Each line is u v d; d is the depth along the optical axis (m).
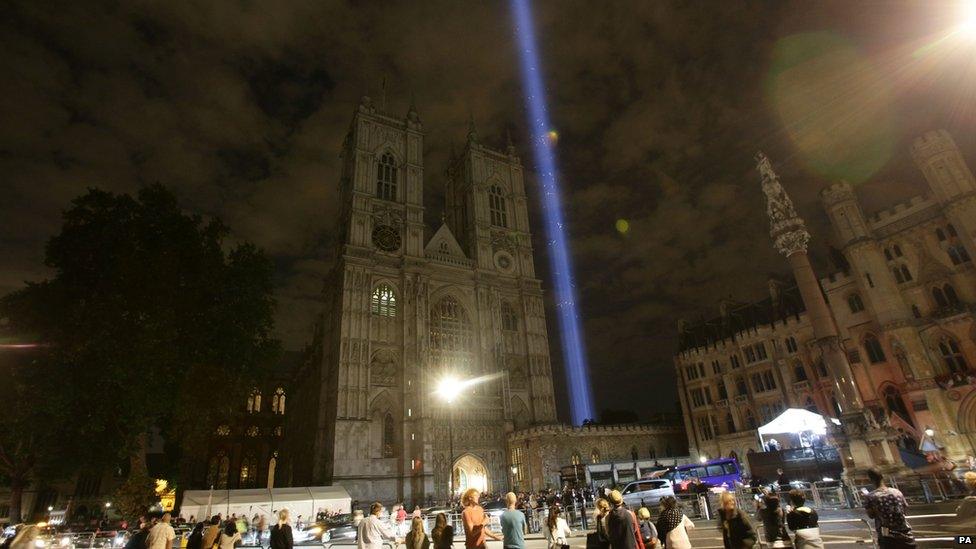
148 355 34.94
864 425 30.77
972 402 41.84
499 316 81.69
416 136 88.81
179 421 43.09
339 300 72.81
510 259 89.06
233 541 16.23
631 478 52.03
